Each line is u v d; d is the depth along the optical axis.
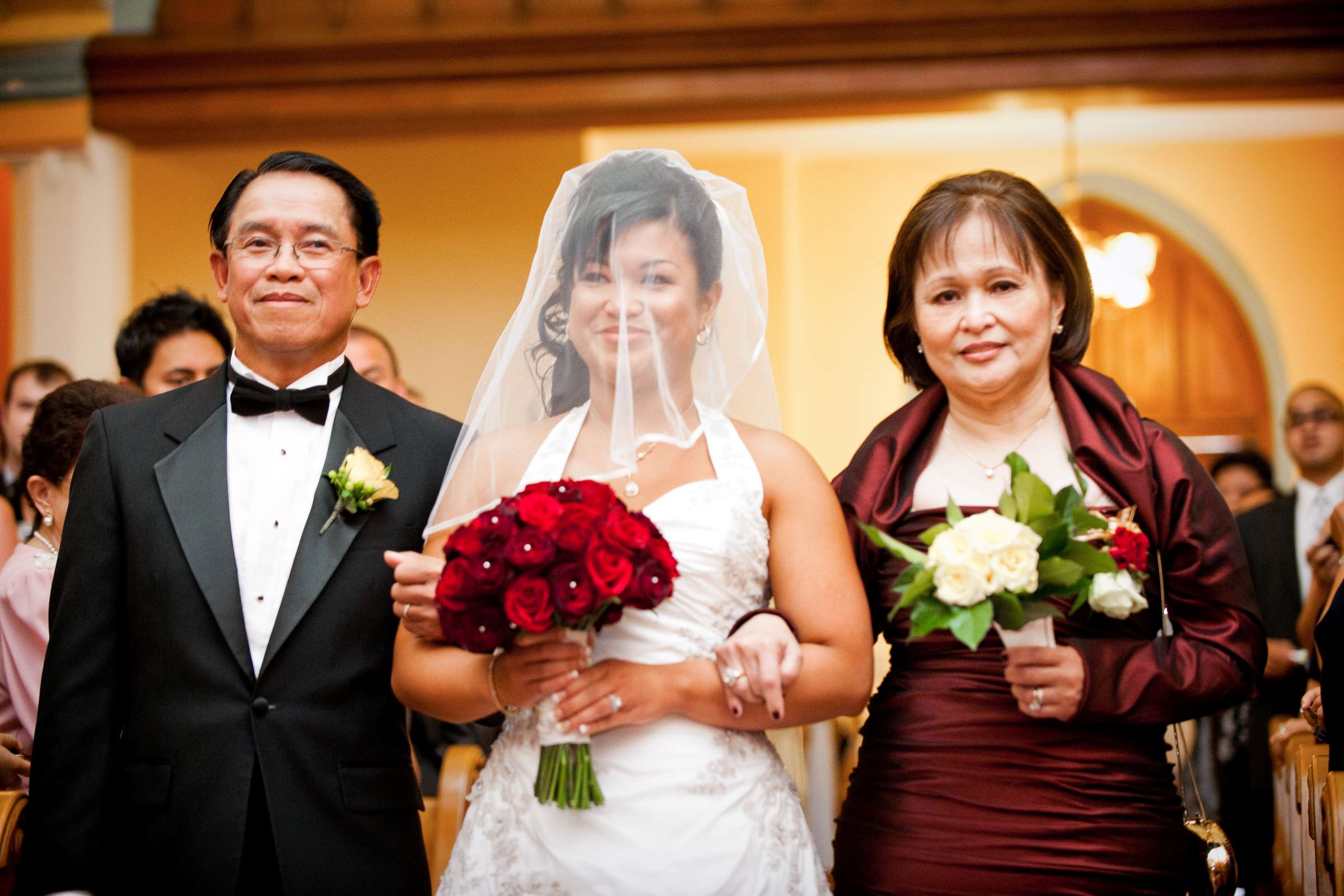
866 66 6.91
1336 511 2.92
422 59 6.98
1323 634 2.54
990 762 2.15
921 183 8.83
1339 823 2.29
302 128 7.24
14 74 7.24
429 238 7.71
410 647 2.19
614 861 1.99
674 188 2.21
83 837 2.20
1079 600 2.07
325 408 2.42
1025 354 2.28
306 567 2.29
